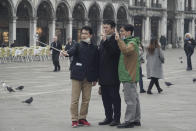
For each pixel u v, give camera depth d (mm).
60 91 19234
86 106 11945
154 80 18547
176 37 83312
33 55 41500
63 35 58344
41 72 29391
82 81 11836
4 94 18172
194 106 15305
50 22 55500
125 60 11367
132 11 70688
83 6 59656
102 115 13438
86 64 11688
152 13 75812
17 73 28328
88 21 61562
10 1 49094
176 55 54031
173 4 83125
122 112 13992
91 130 11336
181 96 17922
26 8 52094
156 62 18266
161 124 12117
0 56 38062
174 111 14234
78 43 11797
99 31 63062
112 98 11773
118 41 11055
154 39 18281
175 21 83438
